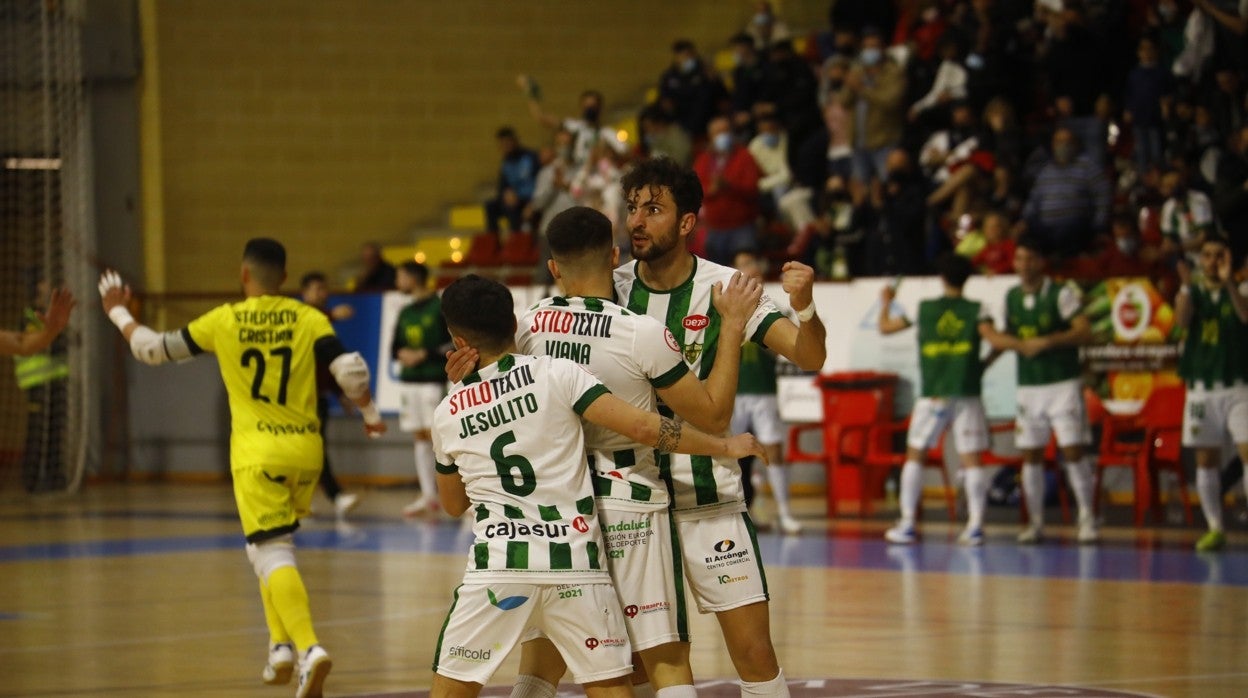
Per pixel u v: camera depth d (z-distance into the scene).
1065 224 25.08
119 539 22.97
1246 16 27.02
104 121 33.53
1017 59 28.50
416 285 25.81
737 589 8.10
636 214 8.25
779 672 8.18
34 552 21.34
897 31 30.73
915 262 25.64
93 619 15.27
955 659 12.42
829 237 27.16
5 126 32.88
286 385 11.66
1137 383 23.67
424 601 16.12
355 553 20.72
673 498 8.13
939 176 27.56
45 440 31.47
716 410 7.77
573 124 30.80
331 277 34.53
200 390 33.00
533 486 7.46
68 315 11.84
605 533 7.82
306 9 34.38
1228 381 20.09
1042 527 21.98
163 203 33.59
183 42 33.72
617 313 7.89
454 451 7.66
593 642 7.38
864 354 25.39
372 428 11.94
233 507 28.03
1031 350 20.88
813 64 32.00
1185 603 15.51
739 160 27.95
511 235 31.05
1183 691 10.98
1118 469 25.42
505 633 7.40
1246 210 24.44
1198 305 20.30
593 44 36.00
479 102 35.41
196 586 17.78
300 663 10.84
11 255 32.97
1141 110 26.98
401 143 34.97
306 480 11.71
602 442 7.97
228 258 34.06
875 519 24.44
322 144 34.53
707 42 36.38
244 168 34.09
